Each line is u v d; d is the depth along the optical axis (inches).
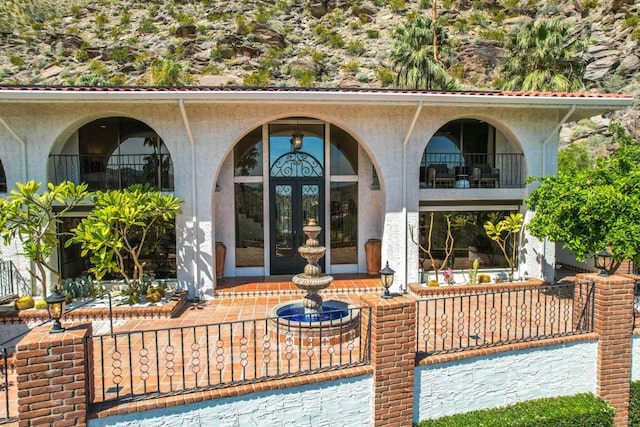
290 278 443.8
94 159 423.2
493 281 420.5
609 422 232.8
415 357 211.2
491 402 230.1
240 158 451.8
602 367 246.7
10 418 167.5
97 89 338.0
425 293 378.0
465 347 228.4
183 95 331.0
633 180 294.4
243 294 385.4
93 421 163.2
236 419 185.3
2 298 346.6
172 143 370.3
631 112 919.7
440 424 211.3
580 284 257.6
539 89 704.4
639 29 1053.8
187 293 375.9
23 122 358.0
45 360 152.1
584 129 949.2
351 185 466.3
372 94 347.9
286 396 191.6
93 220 322.0
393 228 401.7
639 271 396.8
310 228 274.4
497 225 404.8
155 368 220.5
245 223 455.8
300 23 1526.8
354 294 394.9
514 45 782.5
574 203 291.4
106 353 245.9
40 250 328.5
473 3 1533.0
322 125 456.8
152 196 335.0
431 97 355.9
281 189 457.4
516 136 412.2
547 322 297.1
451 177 431.2
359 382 201.6
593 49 1099.3
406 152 394.3
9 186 361.1
